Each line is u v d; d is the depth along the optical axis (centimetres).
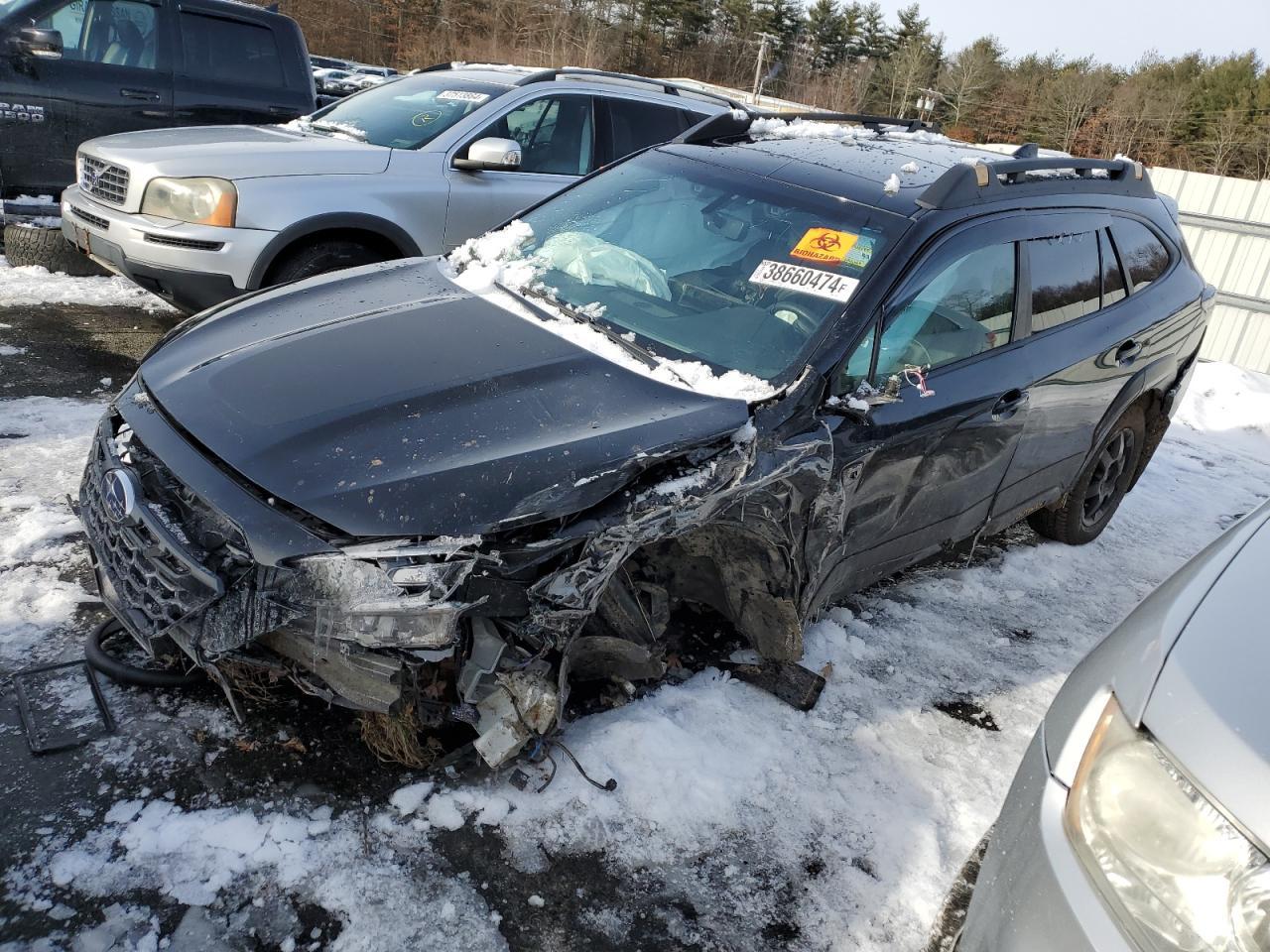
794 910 238
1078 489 475
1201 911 146
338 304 313
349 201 520
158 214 497
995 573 454
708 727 292
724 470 256
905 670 352
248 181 495
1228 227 1115
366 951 206
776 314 305
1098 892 158
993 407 343
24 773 233
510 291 328
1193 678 167
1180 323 464
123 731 250
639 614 289
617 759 269
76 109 711
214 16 764
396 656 224
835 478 286
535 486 231
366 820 237
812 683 317
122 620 251
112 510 244
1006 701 347
